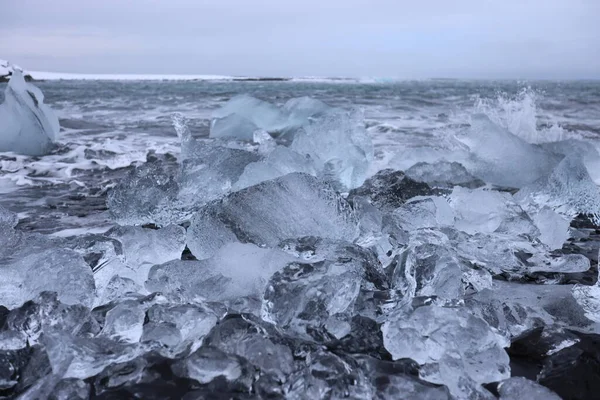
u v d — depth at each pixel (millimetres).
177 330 1516
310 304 1636
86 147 6012
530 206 2998
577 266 2283
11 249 2145
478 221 2668
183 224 2908
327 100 17031
